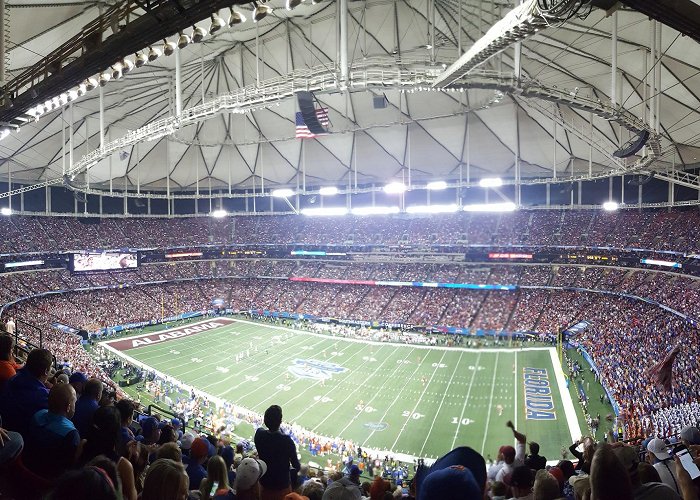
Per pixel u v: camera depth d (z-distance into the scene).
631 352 38.56
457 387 39.75
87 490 3.07
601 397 35.56
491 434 31.14
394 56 40.53
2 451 5.02
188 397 39.81
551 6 13.61
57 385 5.63
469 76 24.41
